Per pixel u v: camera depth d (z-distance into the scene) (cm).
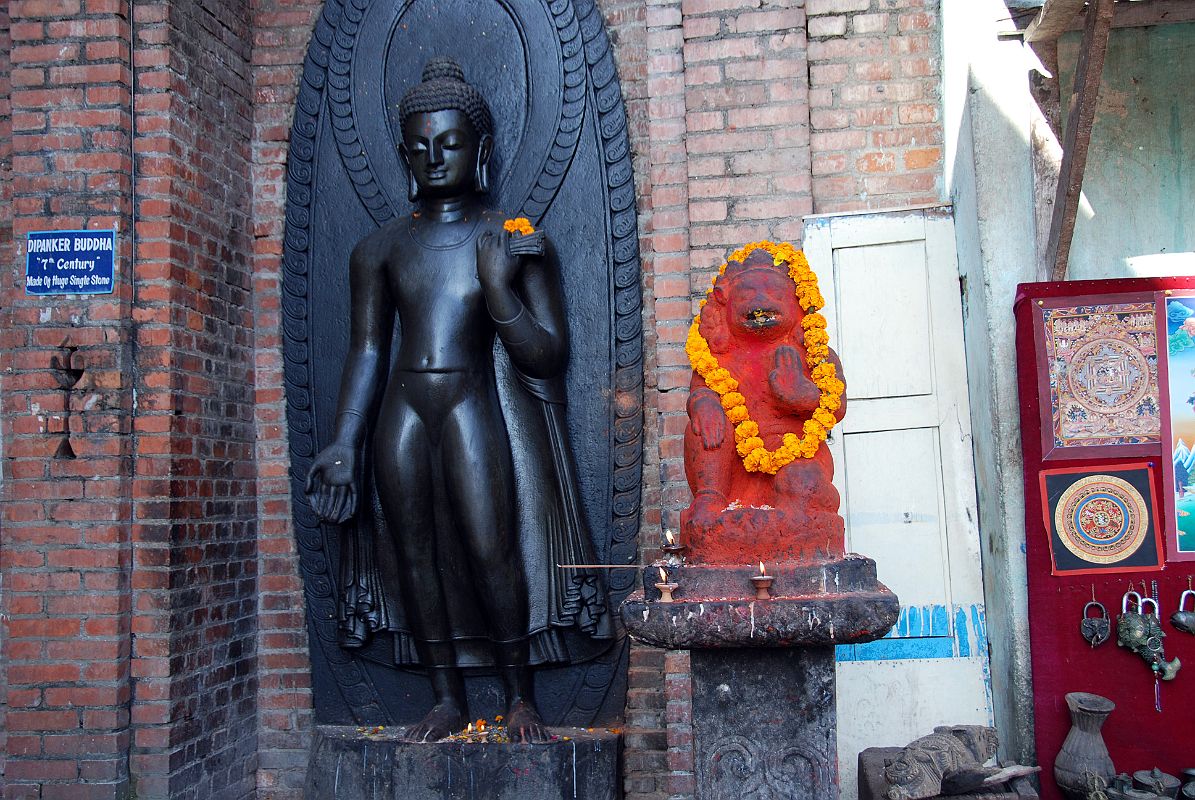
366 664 425
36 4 399
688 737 377
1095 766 329
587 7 429
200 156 418
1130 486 347
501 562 386
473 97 405
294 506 440
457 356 391
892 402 395
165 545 388
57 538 385
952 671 382
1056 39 373
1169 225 378
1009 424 362
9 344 394
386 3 444
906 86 405
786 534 299
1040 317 354
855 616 279
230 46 443
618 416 414
